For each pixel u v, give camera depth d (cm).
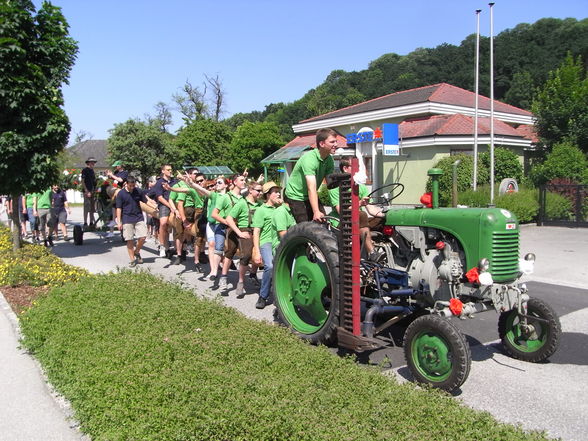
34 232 1449
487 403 409
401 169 2245
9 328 599
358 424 305
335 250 485
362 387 360
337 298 477
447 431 298
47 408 403
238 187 792
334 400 336
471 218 456
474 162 1788
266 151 4359
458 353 394
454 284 466
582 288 807
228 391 343
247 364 402
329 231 511
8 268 827
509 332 516
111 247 1327
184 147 4316
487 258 448
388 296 509
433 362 416
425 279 475
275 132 4434
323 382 370
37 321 543
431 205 512
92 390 362
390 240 523
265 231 702
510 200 1567
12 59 974
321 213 550
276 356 420
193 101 5469
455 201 655
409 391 360
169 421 311
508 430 307
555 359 511
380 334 577
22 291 756
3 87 970
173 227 1062
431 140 2053
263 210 699
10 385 447
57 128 1018
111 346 445
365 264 514
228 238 769
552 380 457
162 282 713
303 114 6047
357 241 450
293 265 576
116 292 648
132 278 739
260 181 916
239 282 768
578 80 2231
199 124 4391
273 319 641
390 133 1959
